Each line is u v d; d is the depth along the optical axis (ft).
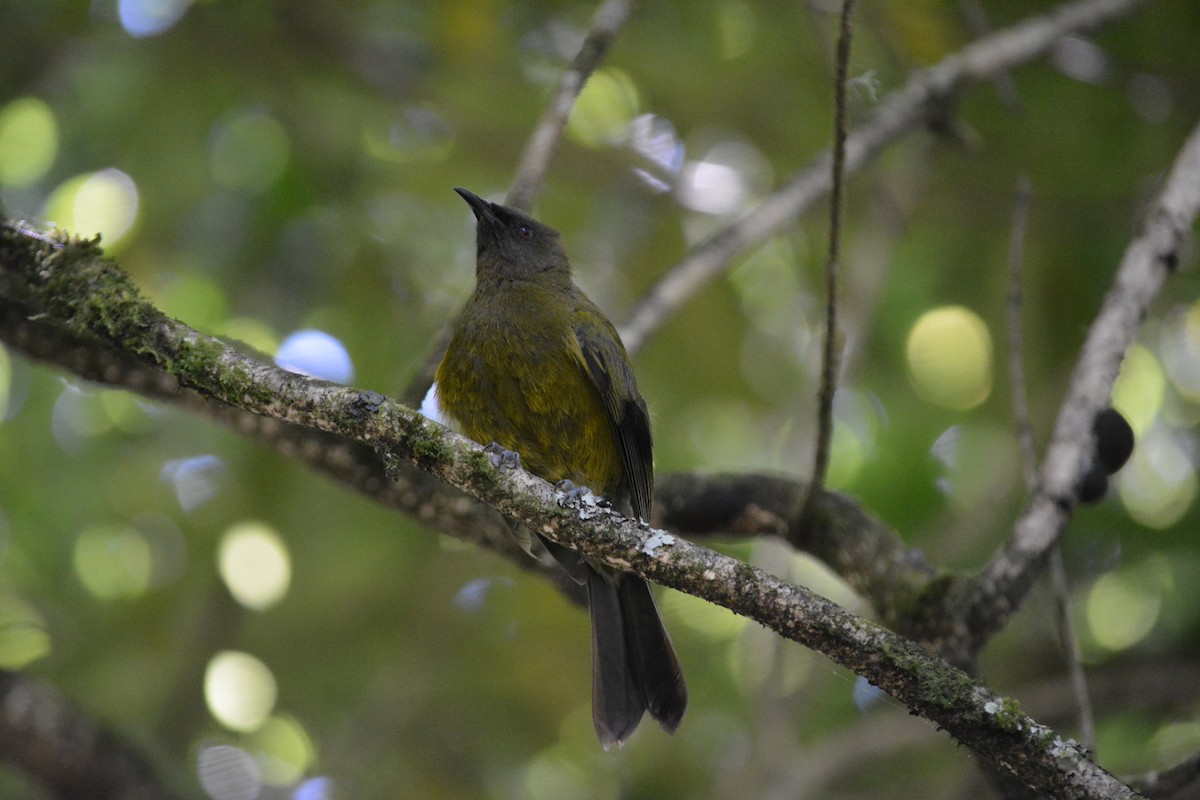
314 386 19.31
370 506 39.40
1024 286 42.22
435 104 40.40
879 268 40.45
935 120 34.35
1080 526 43.19
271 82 39.55
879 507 41.60
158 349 19.67
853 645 17.10
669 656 24.88
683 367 41.27
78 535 40.42
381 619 41.50
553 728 41.91
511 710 41.83
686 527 28.99
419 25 39.73
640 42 39.93
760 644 38.91
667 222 42.09
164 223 39.68
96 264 20.63
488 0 35.50
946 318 43.24
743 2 40.27
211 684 40.34
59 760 31.12
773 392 43.42
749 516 28.60
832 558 27.55
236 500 39.45
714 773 43.24
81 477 40.14
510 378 26.61
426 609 41.52
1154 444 43.62
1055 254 42.14
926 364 42.91
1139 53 41.57
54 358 24.93
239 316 40.55
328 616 41.06
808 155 41.63
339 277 40.70
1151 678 41.22
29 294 23.25
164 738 38.73
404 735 41.06
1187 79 41.39
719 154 43.24
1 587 40.37
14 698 31.22
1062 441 24.14
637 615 25.30
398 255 41.01
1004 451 42.96
